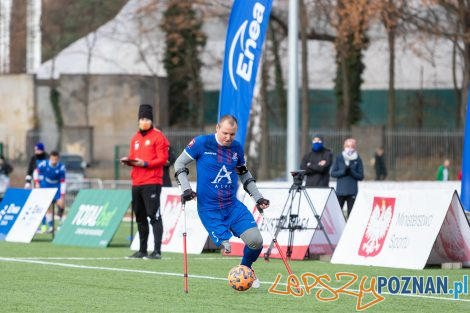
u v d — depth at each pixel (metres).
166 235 50.19
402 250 39.81
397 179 109.56
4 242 56.59
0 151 108.19
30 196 57.88
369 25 116.62
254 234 29.77
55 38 184.38
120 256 45.66
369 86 160.25
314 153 54.72
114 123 159.88
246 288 30.45
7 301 28.66
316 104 162.12
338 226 45.59
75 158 120.94
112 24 174.50
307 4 122.81
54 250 49.84
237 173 30.31
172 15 137.25
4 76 165.00
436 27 119.00
